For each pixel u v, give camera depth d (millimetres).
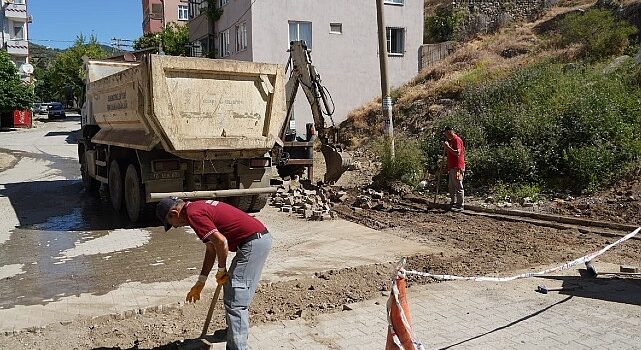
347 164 14258
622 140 12000
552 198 11523
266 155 10828
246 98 9969
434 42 32531
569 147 12055
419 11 26938
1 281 7039
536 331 5188
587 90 14500
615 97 13430
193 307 5992
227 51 26781
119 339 5172
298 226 10180
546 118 13570
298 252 8242
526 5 32250
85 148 14602
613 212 10141
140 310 5871
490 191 12570
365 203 12102
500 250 8281
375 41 25844
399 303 3936
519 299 6082
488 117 15086
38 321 5594
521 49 23672
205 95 9531
